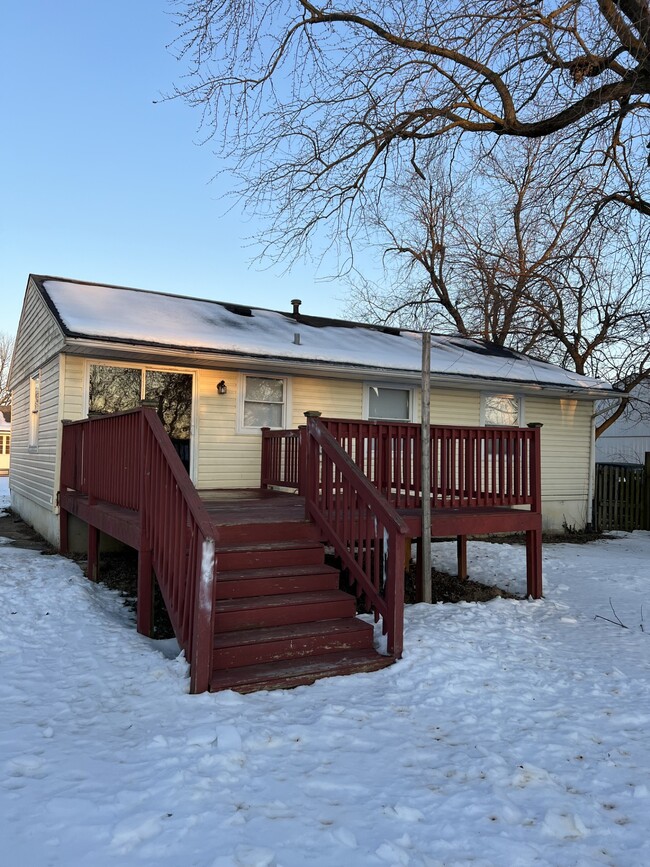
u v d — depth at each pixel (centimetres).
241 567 494
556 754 313
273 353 955
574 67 786
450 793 267
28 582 642
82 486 755
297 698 375
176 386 963
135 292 1168
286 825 237
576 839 238
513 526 688
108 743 303
